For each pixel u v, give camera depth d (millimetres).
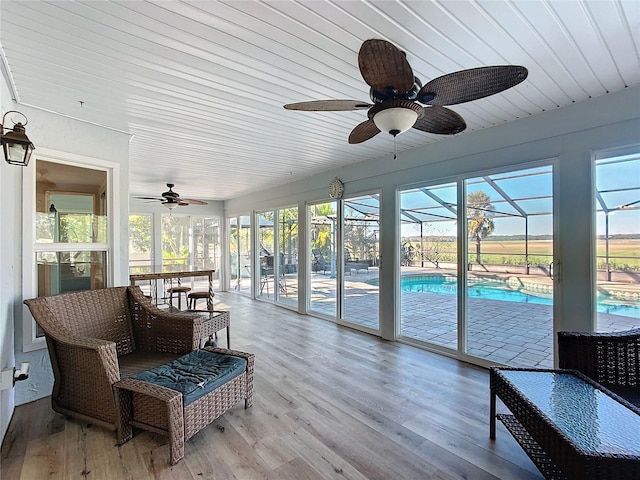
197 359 2533
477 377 3125
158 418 2027
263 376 3162
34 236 2789
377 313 4602
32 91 2471
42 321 2322
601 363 2135
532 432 1680
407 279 4301
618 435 1481
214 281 9078
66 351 2320
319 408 2553
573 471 1369
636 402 1860
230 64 2143
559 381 2006
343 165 5047
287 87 2471
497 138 3264
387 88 1781
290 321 5426
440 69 2232
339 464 1915
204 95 2580
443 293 3881
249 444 2105
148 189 7117
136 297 2965
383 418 2406
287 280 6613
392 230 4355
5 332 2311
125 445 2094
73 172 3086
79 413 2281
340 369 3332
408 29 1799
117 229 3324
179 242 8508
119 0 1535
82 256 3139
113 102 2686
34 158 2781
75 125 3039
